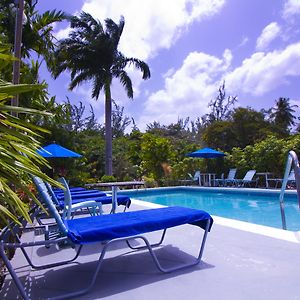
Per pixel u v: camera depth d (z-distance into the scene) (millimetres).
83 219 2793
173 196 12867
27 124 1728
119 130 34531
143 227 2508
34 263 2990
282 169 12492
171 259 2984
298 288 2242
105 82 17125
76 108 32094
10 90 1537
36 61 8445
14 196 1611
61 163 11781
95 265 2900
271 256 2939
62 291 2330
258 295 2156
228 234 3801
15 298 2236
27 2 9289
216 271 2625
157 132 33188
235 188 12016
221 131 21047
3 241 2297
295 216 7492
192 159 16516
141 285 2400
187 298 2156
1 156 1548
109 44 17328
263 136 19234
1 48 1995
